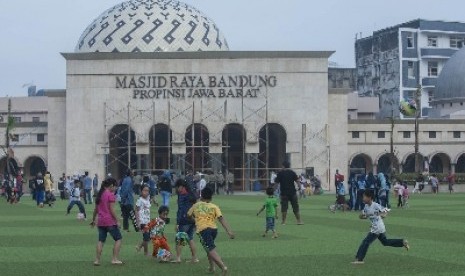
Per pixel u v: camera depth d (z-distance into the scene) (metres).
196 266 22.97
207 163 91.12
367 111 122.94
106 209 23.31
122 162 90.44
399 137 100.06
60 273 21.59
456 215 43.72
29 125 96.94
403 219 40.50
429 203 58.06
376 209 22.70
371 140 99.19
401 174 87.44
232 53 90.00
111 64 90.19
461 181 88.31
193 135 89.00
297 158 90.69
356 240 29.81
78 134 90.25
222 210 50.66
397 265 22.38
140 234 33.50
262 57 90.38
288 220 40.62
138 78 90.12
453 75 126.19
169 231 34.69
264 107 90.25
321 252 25.84
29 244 29.30
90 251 26.95
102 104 90.25
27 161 98.12
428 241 28.86
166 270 22.17
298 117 90.75
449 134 101.00
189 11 107.25
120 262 23.36
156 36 102.75
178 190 23.98
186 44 103.31
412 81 137.12
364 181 48.88
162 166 95.25
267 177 88.19
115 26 103.88
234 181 95.56
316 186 83.38
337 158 92.88
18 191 65.69
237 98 90.25
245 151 89.88
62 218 44.25
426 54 137.50
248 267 22.31
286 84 90.62
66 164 90.31
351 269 21.66
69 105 90.31
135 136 89.88
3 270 22.19
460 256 24.34
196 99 90.12
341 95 92.94
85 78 90.25
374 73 142.88
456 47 140.88
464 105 124.50
